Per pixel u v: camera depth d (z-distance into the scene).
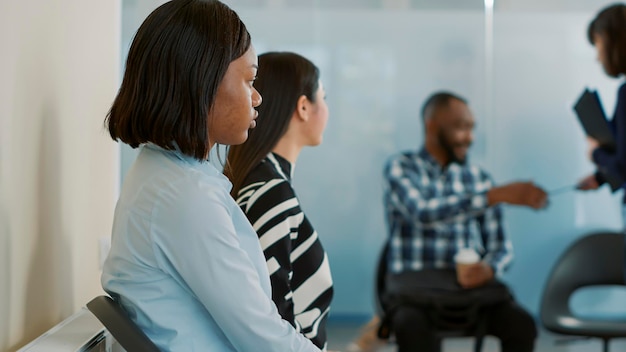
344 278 3.95
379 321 3.92
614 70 3.90
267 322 1.05
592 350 3.99
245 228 1.14
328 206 3.95
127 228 1.07
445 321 3.26
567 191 3.95
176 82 1.06
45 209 1.42
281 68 1.55
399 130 3.93
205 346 1.09
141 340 1.03
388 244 3.79
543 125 3.95
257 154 1.51
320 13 3.91
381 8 3.92
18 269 1.29
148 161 1.10
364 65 3.93
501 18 3.92
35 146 1.35
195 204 1.04
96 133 1.81
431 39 3.93
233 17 1.11
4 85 1.20
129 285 1.08
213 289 1.03
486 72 3.93
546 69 3.93
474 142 3.92
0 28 1.18
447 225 3.76
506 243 3.76
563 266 3.71
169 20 1.07
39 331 1.41
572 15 3.92
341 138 3.95
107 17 1.90
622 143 3.90
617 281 3.72
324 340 1.53
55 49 1.46
